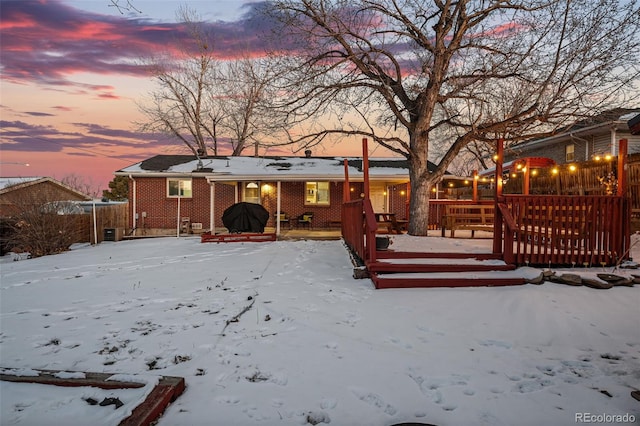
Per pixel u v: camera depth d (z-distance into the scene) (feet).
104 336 13.01
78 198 84.53
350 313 15.67
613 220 21.58
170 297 18.70
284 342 12.50
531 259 21.57
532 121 30.35
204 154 74.02
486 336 13.23
